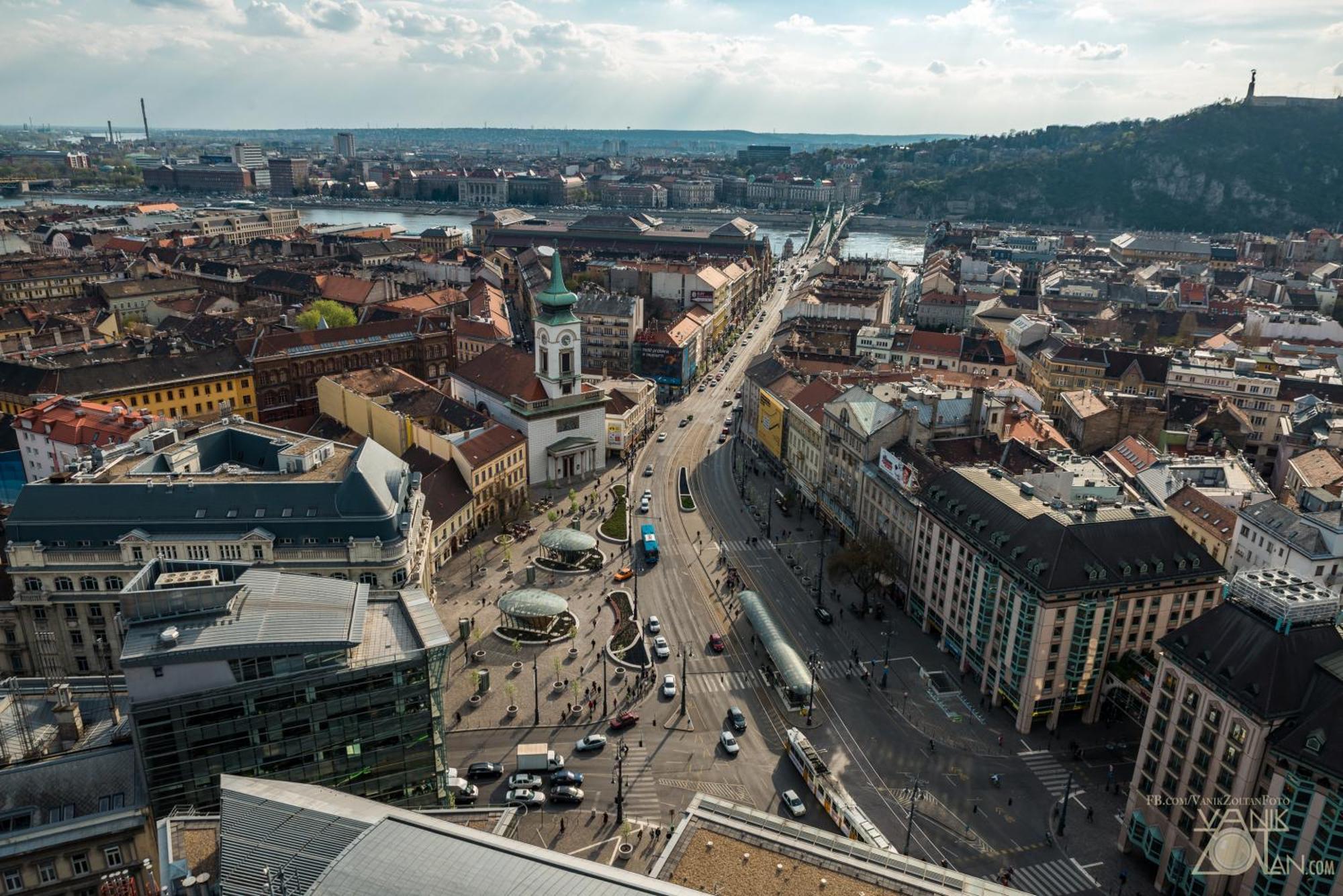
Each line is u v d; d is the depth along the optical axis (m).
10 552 129.12
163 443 158.38
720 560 184.38
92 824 80.38
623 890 70.06
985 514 143.38
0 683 100.81
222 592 92.81
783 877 79.12
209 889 73.81
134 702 85.44
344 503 138.00
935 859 108.44
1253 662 95.75
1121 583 126.81
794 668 138.50
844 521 191.62
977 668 143.25
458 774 121.69
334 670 92.12
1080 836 113.00
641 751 127.38
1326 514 153.75
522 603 154.62
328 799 80.62
